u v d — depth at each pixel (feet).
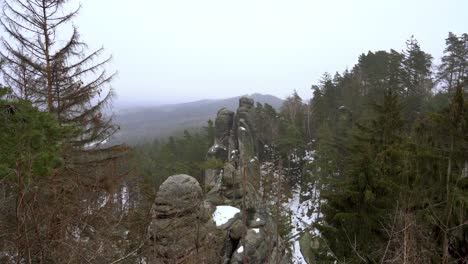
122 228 18.85
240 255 37.11
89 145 43.50
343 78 203.62
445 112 37.01
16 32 39.50
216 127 129.59
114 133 46.44
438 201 33.60
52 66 41.11
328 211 41.91
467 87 93.09
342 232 39.42
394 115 61.67
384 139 59.11
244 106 125.49
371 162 39.75
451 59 166.61
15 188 16.84
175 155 192.75
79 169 36.58
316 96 176.14
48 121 26.94
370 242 36.14
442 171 34.58
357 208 39.34
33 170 18.65
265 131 167.32
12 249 14.66
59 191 16.62
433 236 28.37
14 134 21.65
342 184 42.04
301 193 117.39
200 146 180.14
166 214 29.53
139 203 21.81
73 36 41.81
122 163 42.45
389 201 36.94
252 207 44.32
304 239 49.32
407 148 46.50
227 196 47.42
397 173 43.29
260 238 38.91
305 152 147.13
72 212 15.55
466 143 34.01
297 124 186.50
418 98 146.30
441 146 36.83
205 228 31.50
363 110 143.84
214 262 30.50
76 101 42.52
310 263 44.37
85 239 15.84
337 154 107.24
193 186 31.96
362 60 187.52
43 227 14.10
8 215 15.66
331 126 157.58
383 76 160.25
